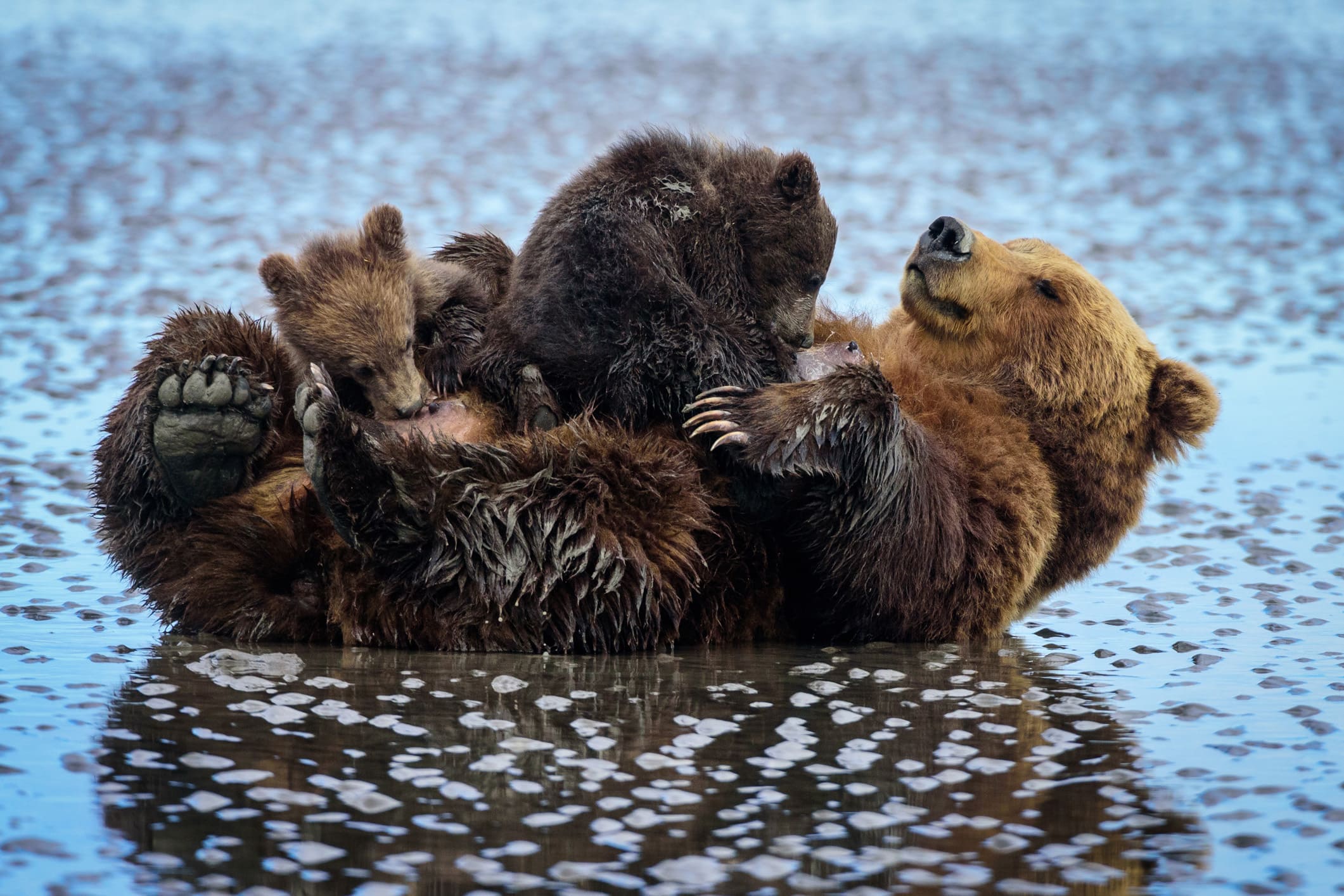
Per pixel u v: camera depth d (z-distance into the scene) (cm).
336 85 5688
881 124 4938
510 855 697
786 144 4397
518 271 1111
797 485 1059
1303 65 6775
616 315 1051
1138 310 2536
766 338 1148
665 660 1050
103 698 898
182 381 1002
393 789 768
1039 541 1159
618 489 1026
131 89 5334
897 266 2753
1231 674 1033
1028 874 695
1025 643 1140
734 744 855
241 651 1027
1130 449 1227
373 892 658
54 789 754
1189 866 707
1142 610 1234
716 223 1129
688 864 691
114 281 2533
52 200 3334
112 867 675
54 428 1711
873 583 1097
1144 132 4916
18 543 1311
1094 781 809
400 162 4012
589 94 5528
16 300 2372
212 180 3666
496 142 4406
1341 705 951
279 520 1041
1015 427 1184
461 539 1003
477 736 852
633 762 818
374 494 990
